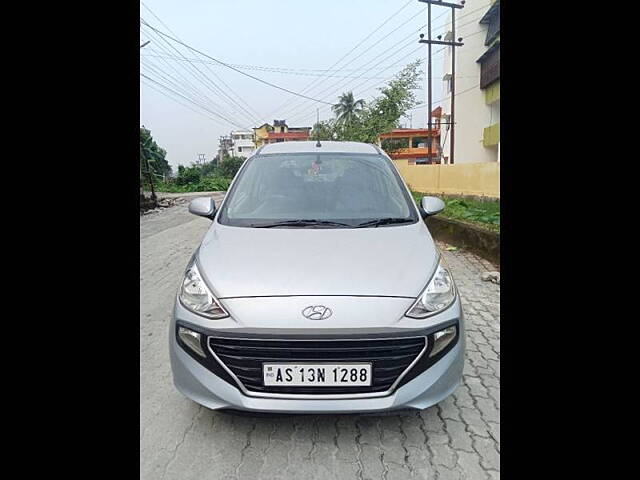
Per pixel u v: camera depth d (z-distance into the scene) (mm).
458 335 2283
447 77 32469
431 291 2279
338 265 2363
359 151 3699
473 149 27656
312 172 3400
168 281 5289
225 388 2141
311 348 2076
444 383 2213
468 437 2318
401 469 2098
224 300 2186
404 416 2498
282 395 2102
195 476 2057
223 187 32156
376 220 2971
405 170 19562
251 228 2861
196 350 2199
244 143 69125
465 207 9125
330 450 2223
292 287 2203
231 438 2312
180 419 2471
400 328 2100
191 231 9344
